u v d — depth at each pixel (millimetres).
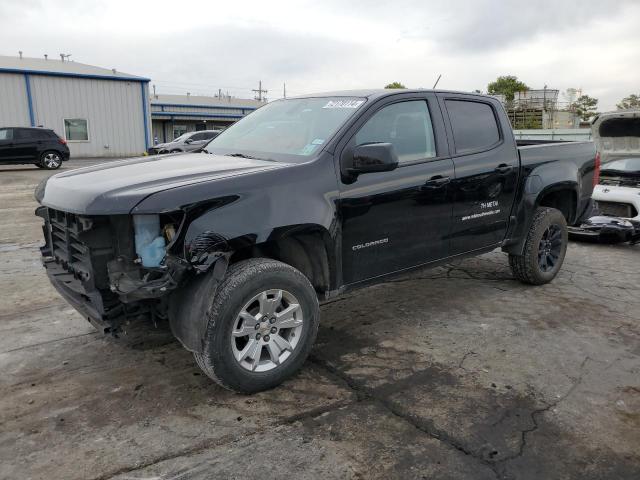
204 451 2703
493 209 4793
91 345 3982
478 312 4781
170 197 2900
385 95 4023
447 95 4504
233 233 3045
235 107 47656
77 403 3158
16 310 4703
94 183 3227
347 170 3584
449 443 2789
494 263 6500
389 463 2621
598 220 7375
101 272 3066
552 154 5410
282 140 3994
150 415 3037
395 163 3445
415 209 4074
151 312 3232
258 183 3223
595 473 2566
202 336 2996
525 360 3805
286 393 3297
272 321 3262
